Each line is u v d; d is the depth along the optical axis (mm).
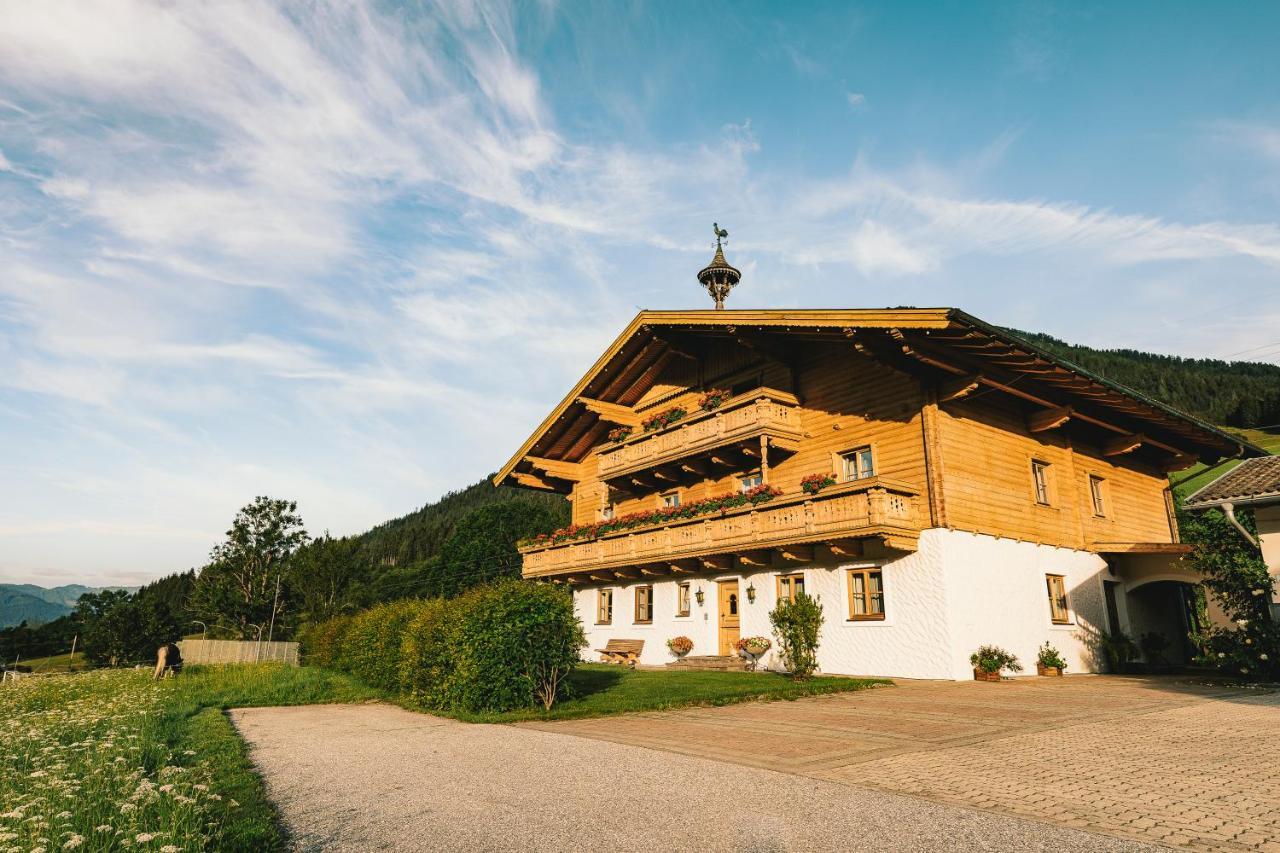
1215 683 15039
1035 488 20156
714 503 22312
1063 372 17391
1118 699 12516
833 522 18312
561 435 30844
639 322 24734
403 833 5555
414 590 71000
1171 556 21250
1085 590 20609
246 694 17312
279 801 6652
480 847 5164
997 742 8609
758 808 5875
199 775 7586
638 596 26062
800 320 18953
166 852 4594
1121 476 23828
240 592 56500
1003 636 17703
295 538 61031
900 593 17594
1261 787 6176
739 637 21625
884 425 19047
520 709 12758
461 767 8055
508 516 63094
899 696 13727
